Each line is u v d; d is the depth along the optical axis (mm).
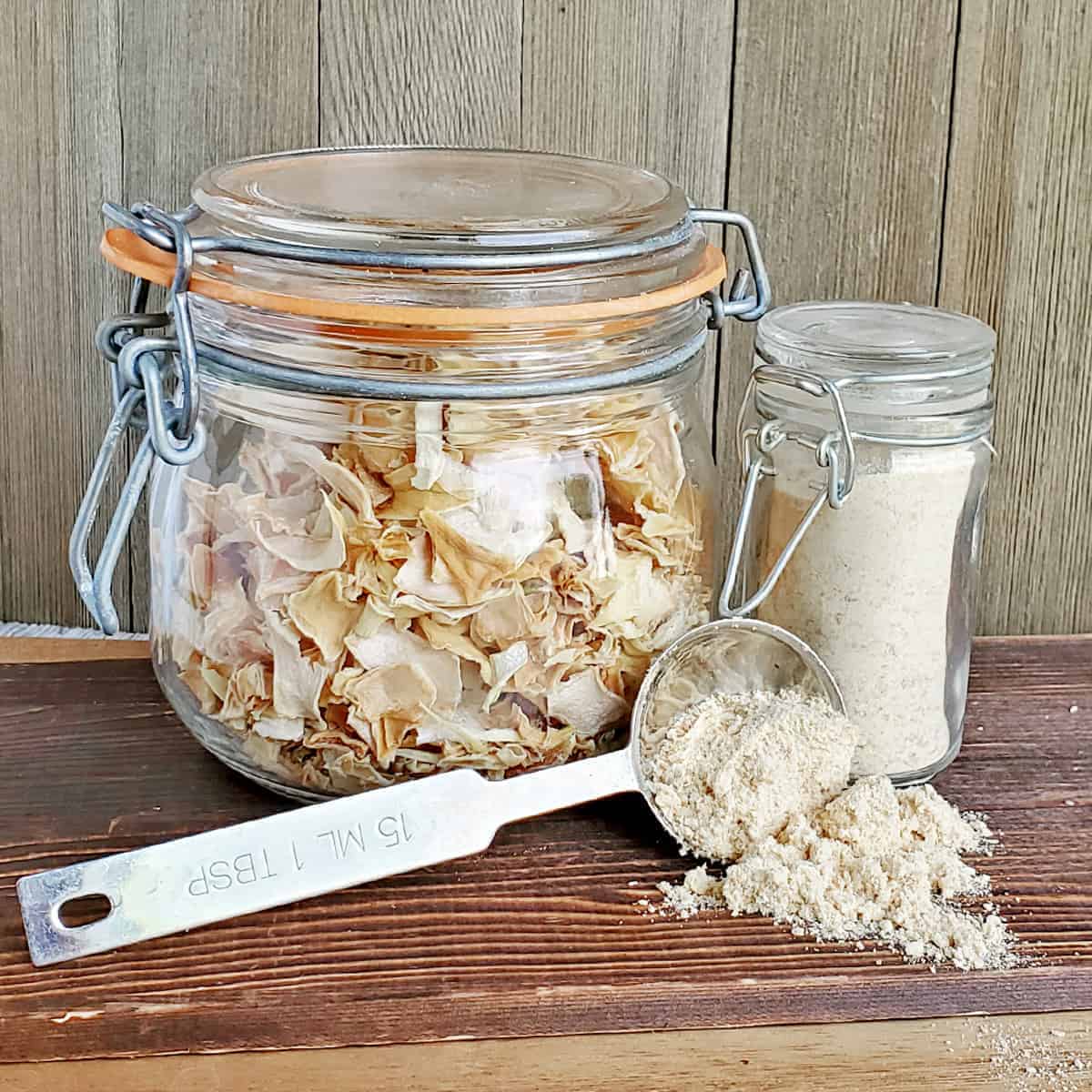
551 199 261
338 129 338
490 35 332
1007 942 241
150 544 280
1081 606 377
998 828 277
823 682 278
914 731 288
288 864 240
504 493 241
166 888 235
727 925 243
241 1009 219
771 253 348
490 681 247
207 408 254
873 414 271
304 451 243
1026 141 340
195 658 262
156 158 341
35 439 363
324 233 232
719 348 354
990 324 354
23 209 345
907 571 279
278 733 253
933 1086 211
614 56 334
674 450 267
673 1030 221
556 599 250
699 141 341
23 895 229
